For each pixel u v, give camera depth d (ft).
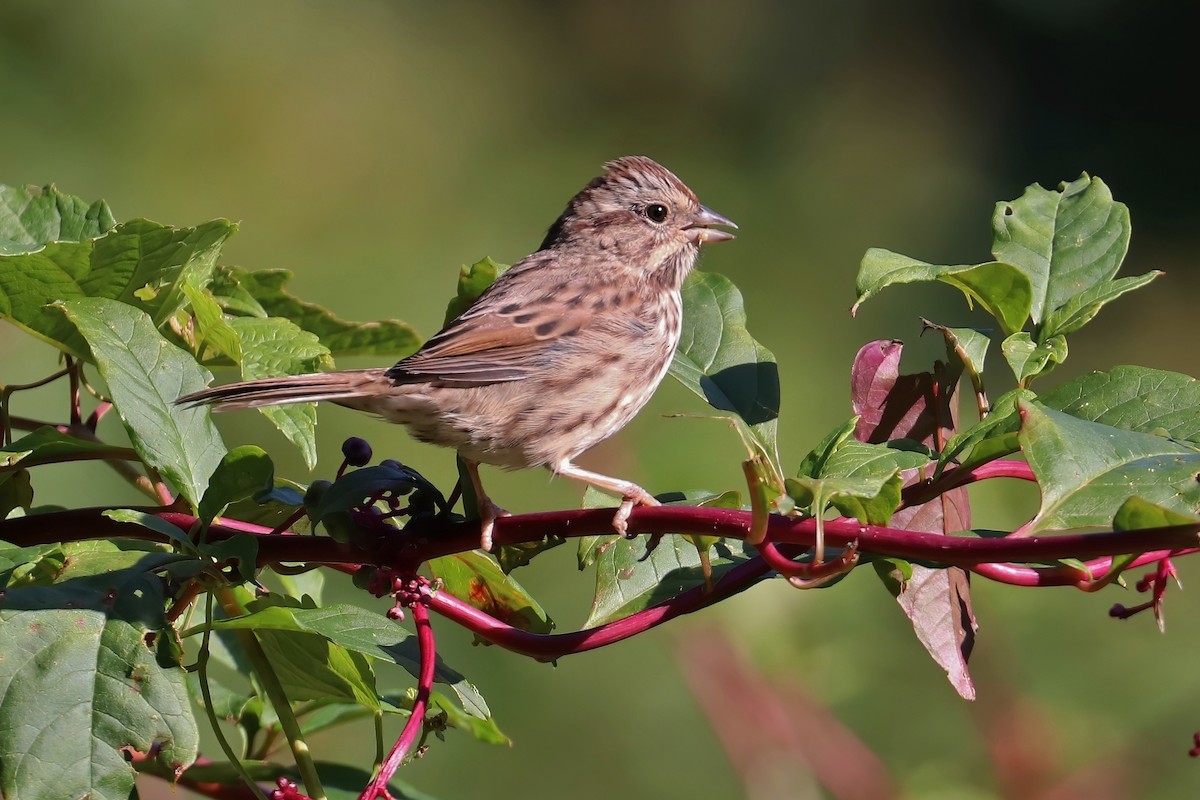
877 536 16.05
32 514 20.21
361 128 74.54
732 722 27.50
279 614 16.72
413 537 18.13
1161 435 17.44
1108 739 28.91
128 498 42.19
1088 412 17.99
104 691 15.74
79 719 15.56
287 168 70.28
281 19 77.15
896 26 95.30
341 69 76.79
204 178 67.82
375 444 52.75
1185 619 33.73
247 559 16.87
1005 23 96.63
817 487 15.61
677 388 53.21
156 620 16.25
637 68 89.86
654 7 92.32
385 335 25.53
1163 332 75.05
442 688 23.79
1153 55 93.40
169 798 26.73
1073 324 19.15
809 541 16.33
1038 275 20.45
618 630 17.60
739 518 16.84
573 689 41.98
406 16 85.35
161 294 20.34
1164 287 78.38
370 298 65.82
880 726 30.42
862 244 77.87
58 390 42.80
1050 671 30.07
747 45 92.89
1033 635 30.45
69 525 18.67
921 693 30.53
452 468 52.60
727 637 27.89
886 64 92.94
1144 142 88.79
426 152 75.41
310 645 18.58
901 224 79.82
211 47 73.46
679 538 20.42
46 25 69.05
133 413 18.07
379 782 15.94
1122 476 15.89
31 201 21.77
